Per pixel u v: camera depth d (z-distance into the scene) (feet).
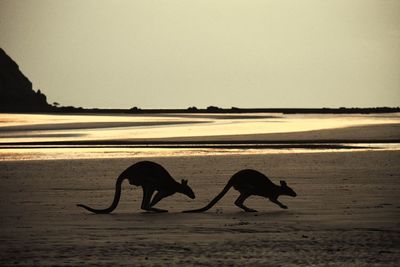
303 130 444.14
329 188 151.23
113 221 106.22
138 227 99.91
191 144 324.39
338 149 296.10
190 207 125.29
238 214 114.73
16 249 82.64
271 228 97.81
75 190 152.87
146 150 287.69
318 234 92.07
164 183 120.06
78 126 524.93
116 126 520.42
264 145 318.86
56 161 236.02
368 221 103.35
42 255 79.00
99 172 195.93
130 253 80.12
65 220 107.34
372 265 73.46
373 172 190.19
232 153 271.49
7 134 419.74
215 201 119.55
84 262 75.36
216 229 97.55
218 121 623.36
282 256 78.07
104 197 140.67
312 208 120.16
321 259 76.38
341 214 111.65
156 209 119.03
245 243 85.97
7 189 154.40
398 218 106.42
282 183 122.31
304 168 204.64
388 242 85.97
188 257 77.82
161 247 83.66
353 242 86.02
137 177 118.42
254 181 120.16
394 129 454.40
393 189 148.66
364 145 321.93
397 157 246.06
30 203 129.59
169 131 436.35
